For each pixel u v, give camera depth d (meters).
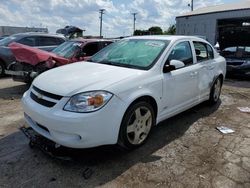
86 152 3.76
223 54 11.10
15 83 8.71
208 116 5.45
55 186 3.06
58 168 3.40
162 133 4.53
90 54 8.22
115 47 4.88
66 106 3.22
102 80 3.50
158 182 3.16
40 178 3.20
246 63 9.83
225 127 4.88
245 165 3.56
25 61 7.02
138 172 3.35
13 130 4.55
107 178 3.22
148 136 4.09
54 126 3.21
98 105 3.23
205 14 33.88
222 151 3.94
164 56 4.30
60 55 7.93
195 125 4.94
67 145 3.21
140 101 3.79
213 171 3.41
